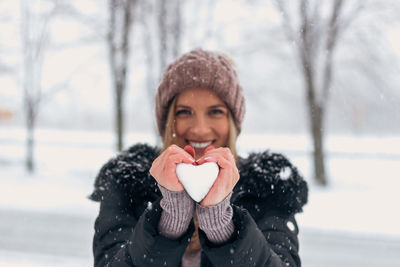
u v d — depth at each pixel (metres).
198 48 1.52
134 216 1.21
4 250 5.56
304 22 8.81
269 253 0.90
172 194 0.81
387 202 8.71
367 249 5.70
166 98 1.44
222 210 0.81
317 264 5.11
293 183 1.24
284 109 12.62
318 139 10.52
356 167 13.97
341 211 8.01
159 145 1.57
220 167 0.80
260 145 19.48
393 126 22.45
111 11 9.70
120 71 10.27
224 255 0.85
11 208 8.19
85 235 6.40
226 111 1.41
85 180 11.85
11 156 17.33
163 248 0.85
